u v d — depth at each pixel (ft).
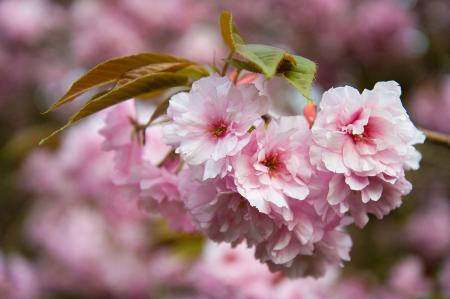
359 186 5.71
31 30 25.48
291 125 5.87
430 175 19.13
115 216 18.72
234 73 6.63
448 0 20.68
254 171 5.83
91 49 23.56
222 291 10.82
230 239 6.22
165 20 24.03
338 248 6.91
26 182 22.88
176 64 6.51
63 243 20.48
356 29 21.17
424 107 20.44
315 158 5.74
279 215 6.02
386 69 21.39
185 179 6.33
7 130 24.88
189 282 16.79
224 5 24.35
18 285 18.99
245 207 6.09
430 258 19.60
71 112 24.43
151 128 7.82
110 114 7.45
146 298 19.97
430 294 16.76
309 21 21.59
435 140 7.47
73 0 26.55
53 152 22.76
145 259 19.76
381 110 5.74
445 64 20.63
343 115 5.77
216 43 22.56
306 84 5.53
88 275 20.12
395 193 5.95
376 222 18.98
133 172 7.16
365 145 5.78
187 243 16.02
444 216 19.75
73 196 21.21
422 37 21.27
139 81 6.34
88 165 17.88
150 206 7.39
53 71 25.89
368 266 18.52
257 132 5.82
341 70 21.83
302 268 6.97
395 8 20.99
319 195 5.91
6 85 25.61
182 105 5.87
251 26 23.54
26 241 22.94
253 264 10.75
